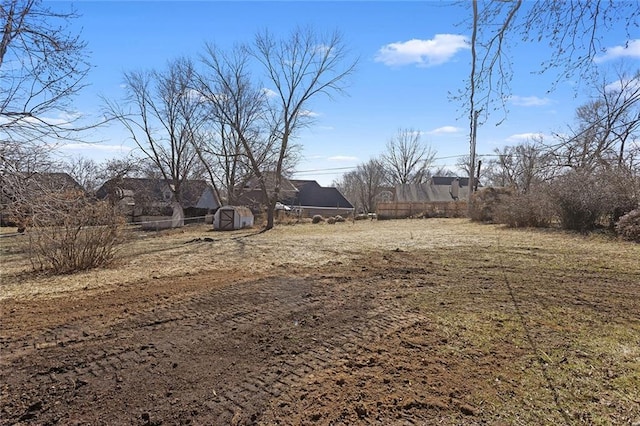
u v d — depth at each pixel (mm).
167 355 3295
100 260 8039
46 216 5203
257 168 20969
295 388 2695
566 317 4141
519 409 2395
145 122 27000
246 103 26031
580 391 2598
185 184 31312
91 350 3422
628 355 3146
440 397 2541
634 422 2236
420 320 4117
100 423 2320
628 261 7281
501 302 4750
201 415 2385
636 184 10578
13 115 4496
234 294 5402
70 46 4992
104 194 20750
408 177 48656
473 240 11336
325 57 20328
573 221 12656
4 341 3652
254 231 18750
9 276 7234
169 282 6312
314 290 5594
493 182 29953
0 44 4461
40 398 2604
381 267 7340
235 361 3162
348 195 60625
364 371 2936
